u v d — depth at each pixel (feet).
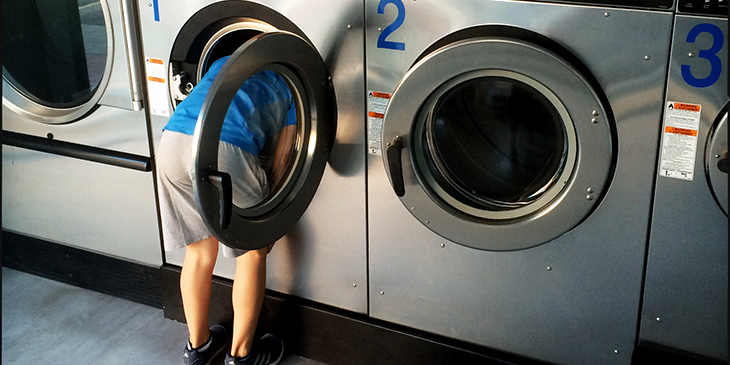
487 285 6.98
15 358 8.02
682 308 6.28
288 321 8.13
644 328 6.50
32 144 8.66
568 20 5.75
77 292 9.37
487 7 5.98
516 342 7.13
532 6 5.82
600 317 6.64
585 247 6.43
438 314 7.37
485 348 7.30
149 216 8.46
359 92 6.80
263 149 6.72
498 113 6.40
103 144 8.32
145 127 7.96
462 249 6.92
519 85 6.15
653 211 6.06
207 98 5.46
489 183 6.73
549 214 6.25
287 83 6.47
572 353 6.92
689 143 5.71
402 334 7.54
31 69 8.29
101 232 8.93
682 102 5.62
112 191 8.54
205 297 7.40
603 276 6.48
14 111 8.52
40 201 9.14
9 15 8.04
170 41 7.39
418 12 6.24
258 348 7.80
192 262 7.22
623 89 5.78
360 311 7.79
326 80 6.73
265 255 7.35
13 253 9.78
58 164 8.71
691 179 5.81
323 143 6.87
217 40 7.36
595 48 5.74
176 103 7.67
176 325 8.70
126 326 8.65
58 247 9.33
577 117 5.83
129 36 7.47
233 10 7.00
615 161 6.05
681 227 6.01
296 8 6.73
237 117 6.26
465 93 6.41
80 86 8.11
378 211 7.19
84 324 8.67
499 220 6.54
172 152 6.43
